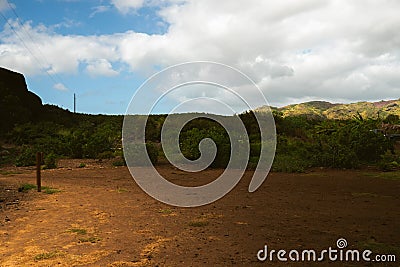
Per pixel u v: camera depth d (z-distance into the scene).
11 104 24.73
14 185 8.99
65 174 11.45
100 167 13.48
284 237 4.65
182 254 4.07
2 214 5.96
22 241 4.57
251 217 5.70
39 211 6.17
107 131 21.23
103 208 6.40
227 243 4.43
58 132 21.69
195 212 6.08
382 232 4.84
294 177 10.45
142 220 5.56
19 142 20.30
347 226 5.14
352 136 14.39
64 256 4.04
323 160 12.84
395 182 9.37
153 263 3.82
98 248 4.29
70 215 5.89
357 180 9.78
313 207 6.41
